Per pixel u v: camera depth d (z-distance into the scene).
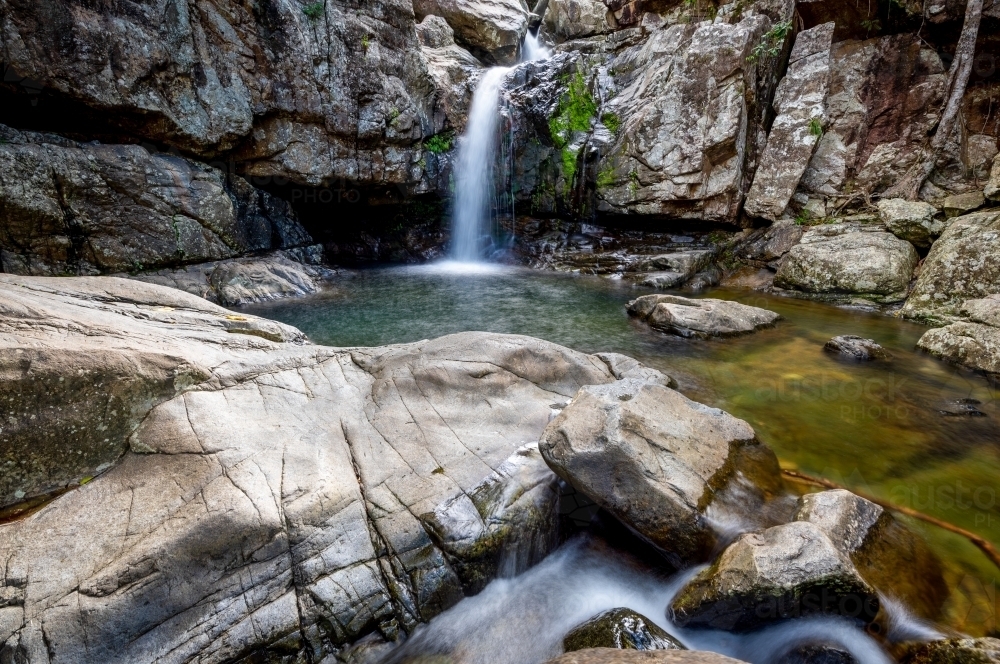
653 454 3.35
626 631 2.66
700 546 3.11
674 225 12.63
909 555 3.12
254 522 2.78
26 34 6.46
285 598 2.70
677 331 7.77
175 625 2.50
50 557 2.59
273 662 2.58
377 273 12.05
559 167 13.20
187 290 8.46
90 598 2.43
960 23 9.99
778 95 11.34
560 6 16.33
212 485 2.99
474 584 3.12
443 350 4.71
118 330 4.02
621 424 3.43
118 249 7.97
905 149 10.52
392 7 10.91
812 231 10.63
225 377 3.98
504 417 4.08
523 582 3.29
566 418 3.54
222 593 2.62
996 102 9.94
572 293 10.38
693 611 2.80
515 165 13.54
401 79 11.34
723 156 11.20
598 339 7.56
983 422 5.04
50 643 2.30
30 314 3.68
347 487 3.21
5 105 6.97
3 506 2.97
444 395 4.22
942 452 4.51
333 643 2.72
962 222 8.46
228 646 2.51
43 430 3.11
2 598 2.40
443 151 12.70
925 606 2.80
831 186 11.14
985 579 3.05
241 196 9.84
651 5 14.44
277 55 9.15
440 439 3.77
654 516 3.15
